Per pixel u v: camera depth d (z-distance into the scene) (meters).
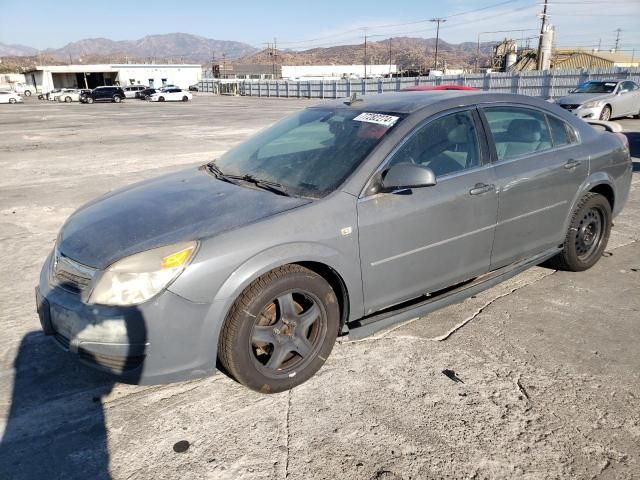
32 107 39.78
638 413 2.70
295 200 2.94
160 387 2.98
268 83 61.47
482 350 3.32
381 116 3.40
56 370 3.16
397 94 3.88
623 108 16.97
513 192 3.64
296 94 56.03
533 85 29.52
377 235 3.02
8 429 2.64
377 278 3.11
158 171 10.03
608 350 3.29
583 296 4.07
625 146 4.64
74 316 2.55
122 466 2.38
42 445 2.52
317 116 3.81
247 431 2.59
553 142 4.05
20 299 4.16
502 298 4.06
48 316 2.71
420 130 3.27
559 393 2.87
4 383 3.03
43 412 2.77
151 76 81.69
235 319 2.64
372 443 2.50
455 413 2.71
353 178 3.01
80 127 20.77
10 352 3.35
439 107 3.42
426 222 3.21
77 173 9.89
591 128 4.44
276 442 2.51
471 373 3.07
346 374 3.07
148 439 2.55
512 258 3.87
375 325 3.20
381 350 3.33
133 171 10.06
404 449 2.46
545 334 3.50
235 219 2.76
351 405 2.78
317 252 2.80
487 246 3.61
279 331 2.82
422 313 3.41
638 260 4.83
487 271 3.75
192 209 2.95
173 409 2.78
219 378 3.07
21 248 5.44
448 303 3.54
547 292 4.15
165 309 2.50
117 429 2.63
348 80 47.41
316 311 2.93
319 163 3.21
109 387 2.99
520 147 3.81
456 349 3.33
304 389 2.93
